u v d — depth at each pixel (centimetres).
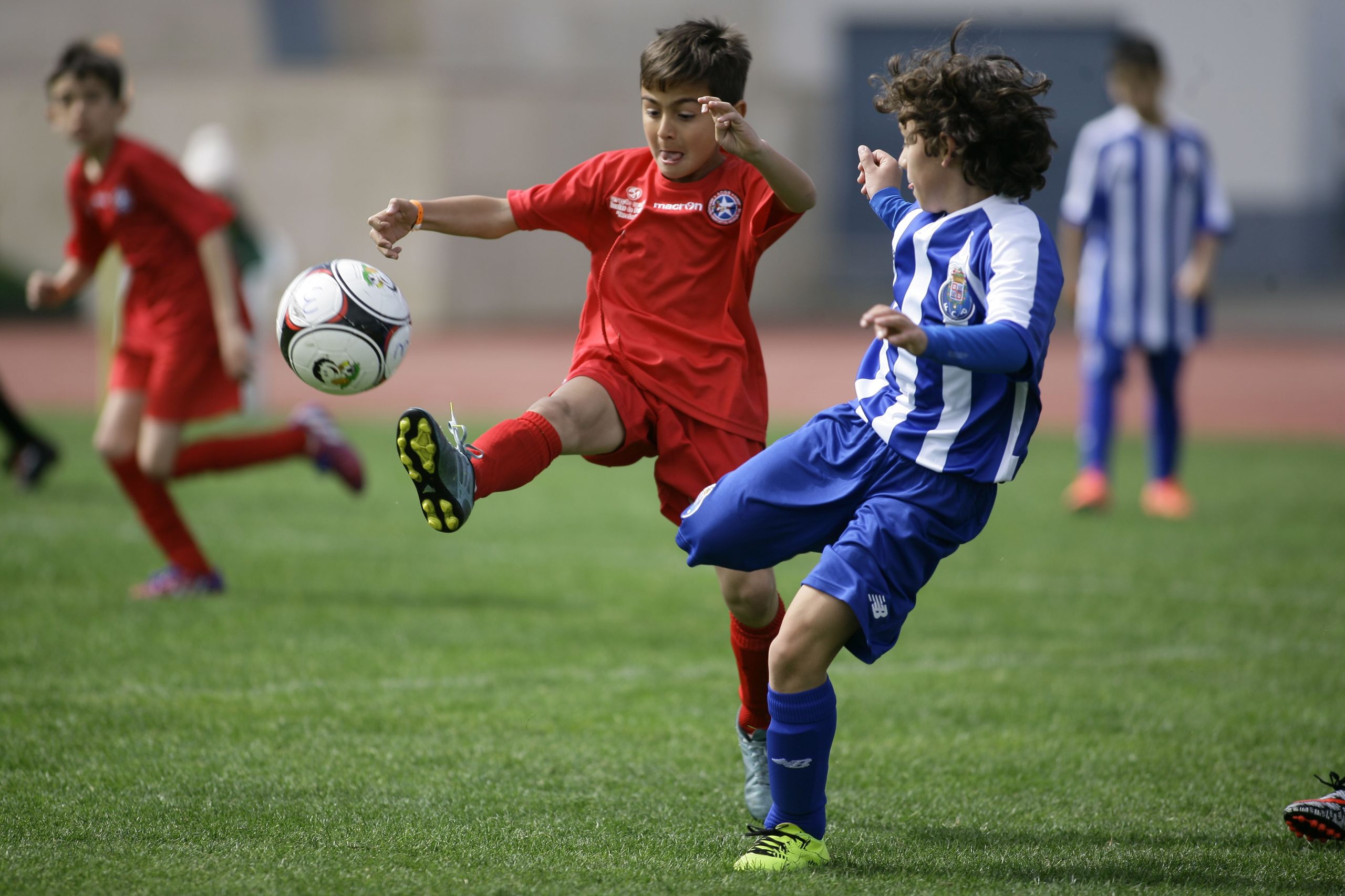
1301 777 1636
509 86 8425
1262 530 3284
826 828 1448
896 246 1335
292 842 1355
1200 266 3481
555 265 9131
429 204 1529
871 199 1462
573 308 9275
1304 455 4519
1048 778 1636
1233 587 2714
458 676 2044
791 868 1302
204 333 2462
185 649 2161
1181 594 2653
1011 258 1247
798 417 5244
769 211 1481
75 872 1248
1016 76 1288
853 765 1686
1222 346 8106
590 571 2847
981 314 1280
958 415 1286
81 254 2508
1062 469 4388
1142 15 11294
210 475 2786
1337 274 11869
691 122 1466
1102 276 3503
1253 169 11631
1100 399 3544
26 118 8569
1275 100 11519
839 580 1265
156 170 2389
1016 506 3653
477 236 1556
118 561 2803
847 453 1329
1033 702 1962
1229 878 1295
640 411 1480
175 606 2436
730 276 1520
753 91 9806
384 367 1510
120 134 2448
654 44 1479
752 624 1472
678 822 1461
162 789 1516
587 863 1309
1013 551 3062
